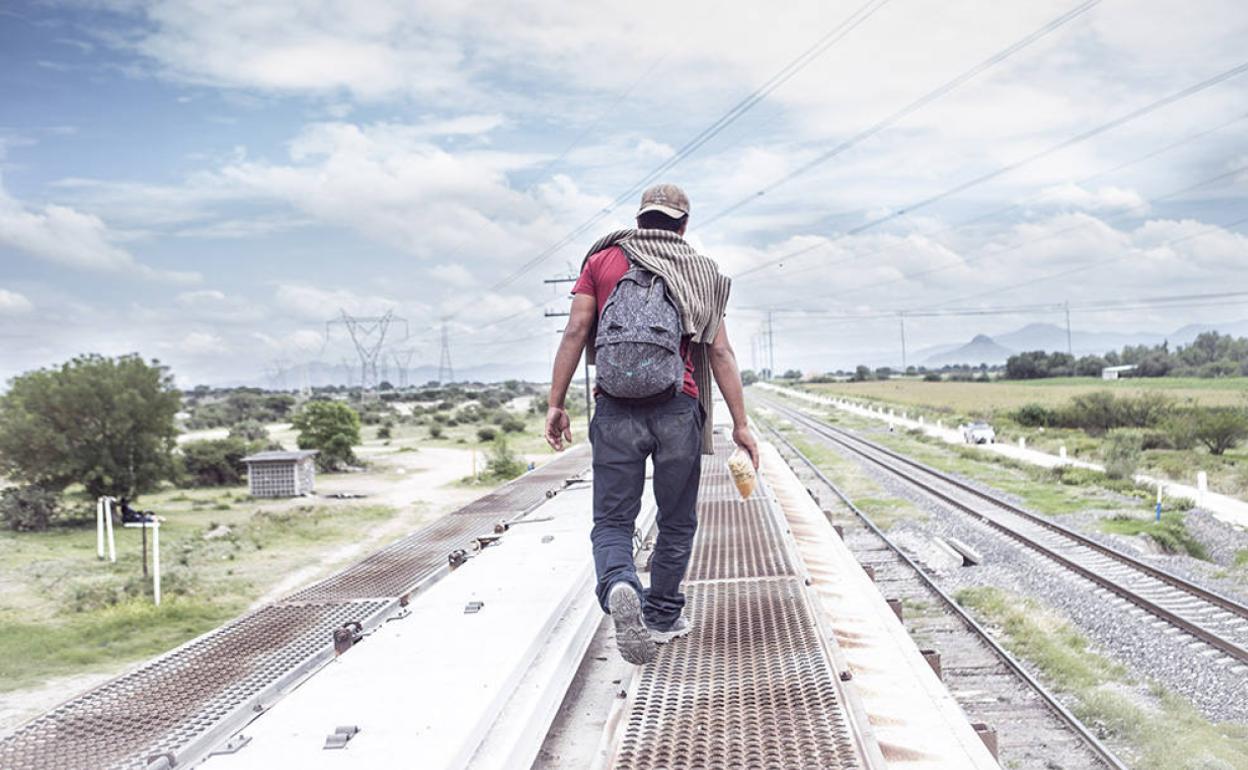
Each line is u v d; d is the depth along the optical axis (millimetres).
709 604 5113
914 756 4168
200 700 4609
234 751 2949
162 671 5316
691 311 3385
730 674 3717
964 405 79625
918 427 58250
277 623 6641
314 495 42688
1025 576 15602
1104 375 128375
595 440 3539
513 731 3203
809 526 13391
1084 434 49344
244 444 50719
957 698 9492
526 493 17938
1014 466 36438
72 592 20609
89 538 29891
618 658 4680
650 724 3230
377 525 32531
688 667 3846
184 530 31969
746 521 9570
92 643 16578
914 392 120250
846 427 65312
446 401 152250
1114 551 16812
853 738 2980
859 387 158375
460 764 2871
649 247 3475
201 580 21797
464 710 3227
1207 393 68062
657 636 4199
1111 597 13867
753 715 3252
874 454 41469
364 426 95500
